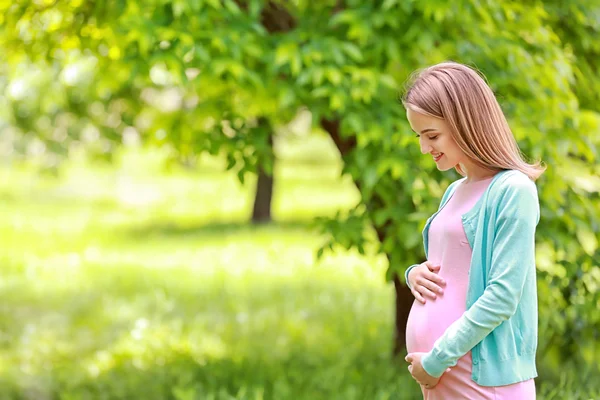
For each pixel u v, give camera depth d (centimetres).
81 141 1510
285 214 1961
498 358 286
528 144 507
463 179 320
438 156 305
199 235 1614
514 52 515
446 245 303
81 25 614
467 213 296
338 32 559
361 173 518
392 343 692
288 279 1113
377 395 573
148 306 992
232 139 552
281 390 601
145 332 824
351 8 550
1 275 1238
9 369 738
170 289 1086
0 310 991
